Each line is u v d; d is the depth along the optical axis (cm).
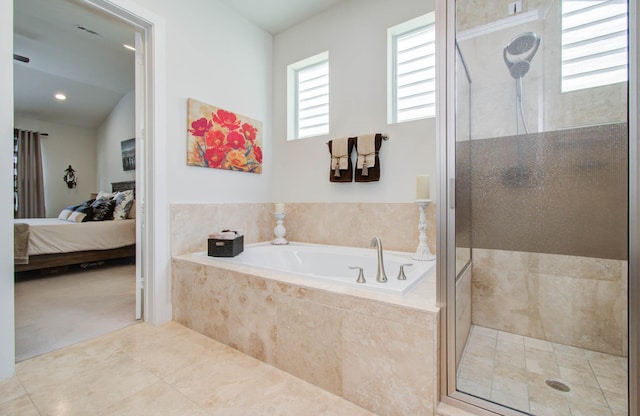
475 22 145
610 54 115
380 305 133
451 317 126
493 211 141
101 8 197
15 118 575
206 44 258
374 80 257
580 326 141
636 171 101
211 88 262
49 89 521
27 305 261
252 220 301
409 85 253
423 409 124
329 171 283
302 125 319
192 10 247
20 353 179
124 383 151
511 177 136
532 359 148
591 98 119
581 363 139
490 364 146
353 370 140
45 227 349
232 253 225
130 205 443
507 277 153
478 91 144
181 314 223
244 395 143
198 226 250
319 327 150
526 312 154
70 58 432
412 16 239
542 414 119
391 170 248
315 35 293
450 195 128
